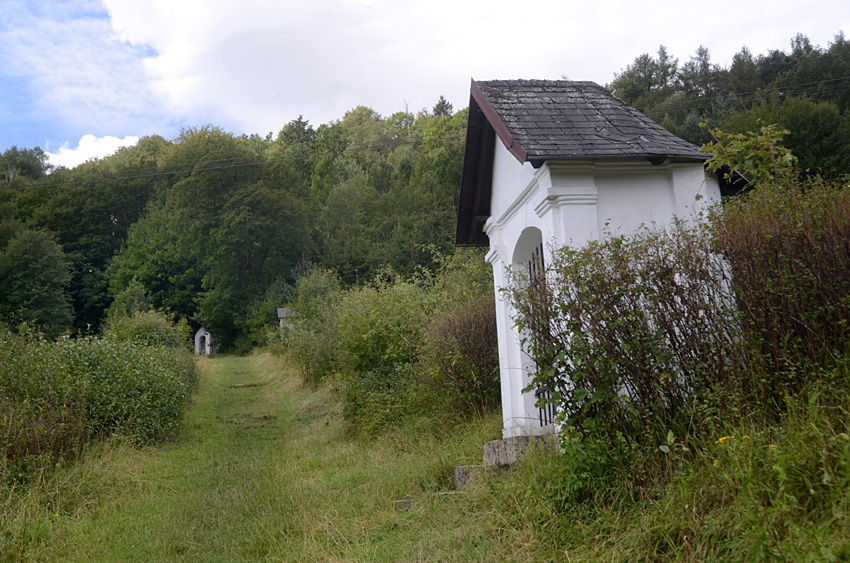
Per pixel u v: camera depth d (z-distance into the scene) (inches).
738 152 242.5
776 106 1045.2
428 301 502.6
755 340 164.9
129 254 2228.1
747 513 125.9
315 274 1317.7
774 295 162.7
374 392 409.1
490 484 207.0
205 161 2022.6
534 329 196.1
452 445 282.5
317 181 2694.4
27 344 368.8
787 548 113.4
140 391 437.1
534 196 255.6
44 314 1680.6
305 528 223.9
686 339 177.8
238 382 953.5
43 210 2224.4
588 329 182.5
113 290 2135.8
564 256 200.7
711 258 188.7
